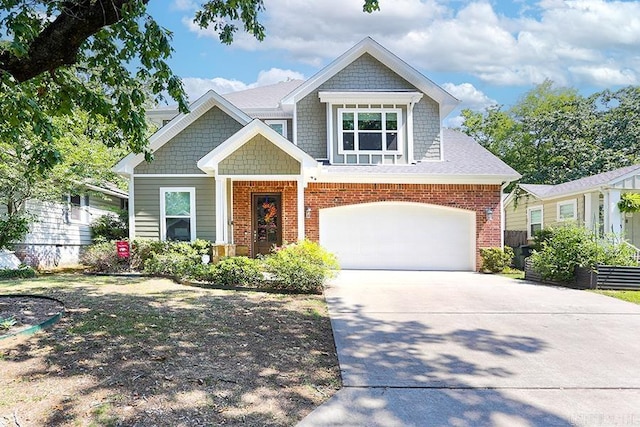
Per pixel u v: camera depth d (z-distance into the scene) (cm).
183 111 686
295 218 1373
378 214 1415
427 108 1510
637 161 2670
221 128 1324
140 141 666
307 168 1184
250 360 471
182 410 349
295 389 404
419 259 1415
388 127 1462
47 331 539
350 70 1495
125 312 652
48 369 420
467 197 1412
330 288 964
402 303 798
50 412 337
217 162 1182
